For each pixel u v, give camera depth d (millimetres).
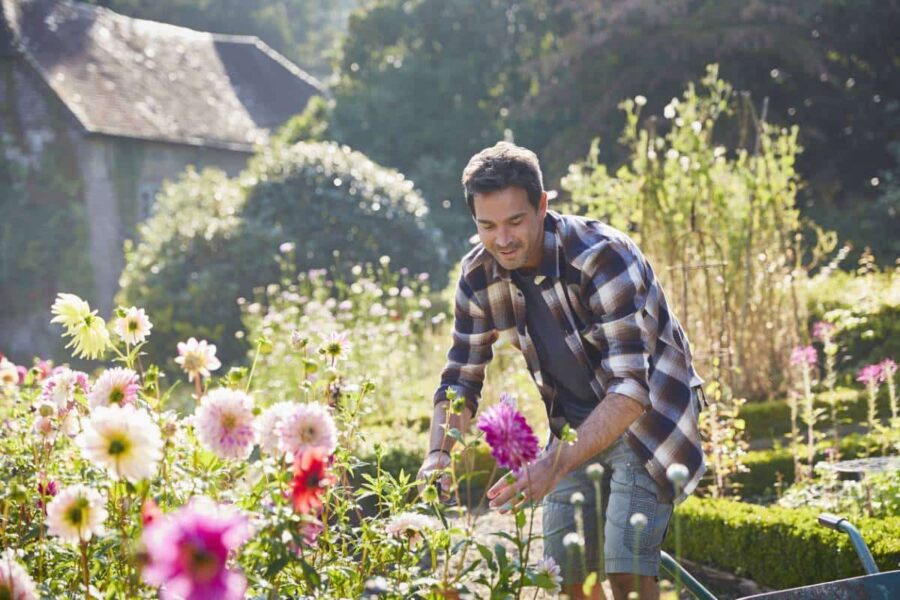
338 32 56500
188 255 15977
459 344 3111
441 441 2914
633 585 2902
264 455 2059
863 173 20938
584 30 22062
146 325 2615
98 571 2246
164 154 25969
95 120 24359
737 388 7969
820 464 4047
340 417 2574
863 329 9289
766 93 20344
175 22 46469
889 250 17203
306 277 16297
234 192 17266
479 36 26234
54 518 1910
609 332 2750
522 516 2174
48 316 23609
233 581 1638
